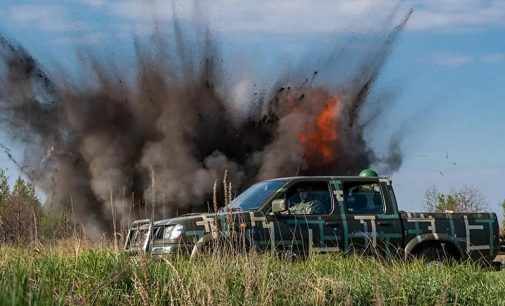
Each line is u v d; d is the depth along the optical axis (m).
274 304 7.10
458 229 11.16
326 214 10.78
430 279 8.29
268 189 10.95
